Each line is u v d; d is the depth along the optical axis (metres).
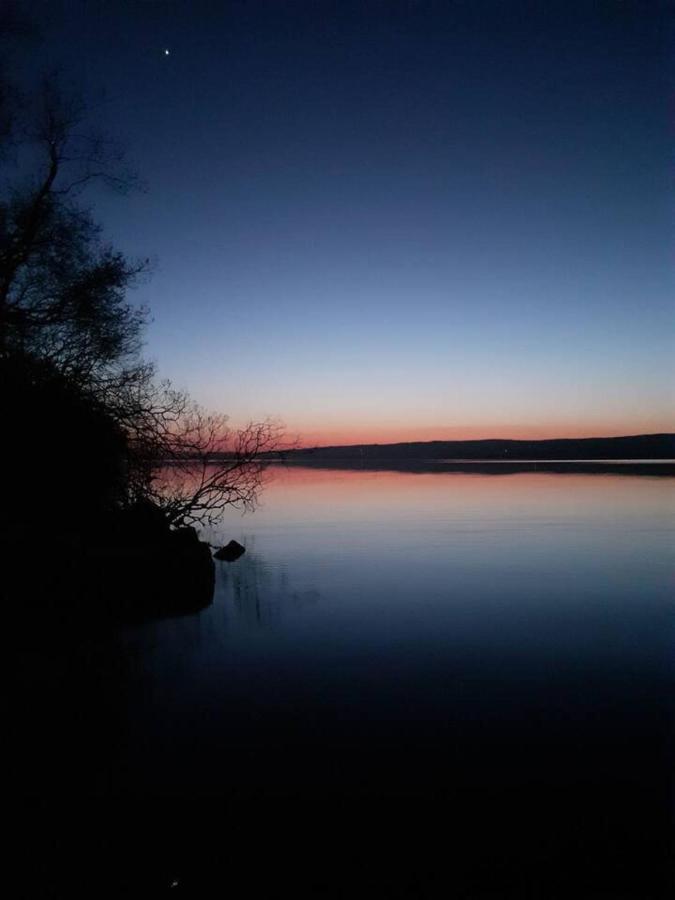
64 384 13.28
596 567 14.89
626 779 5.51
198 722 6.72
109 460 13.95
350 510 26.42
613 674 8.13
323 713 6.91
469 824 4.86
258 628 10.26
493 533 20.02
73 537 12.55
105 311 14.56
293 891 4.14
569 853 4.52
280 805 5.11
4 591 10.59
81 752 5.97
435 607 11.52
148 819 4.94
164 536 13.93
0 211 13.72
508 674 8.13
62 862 4.41
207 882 4.23
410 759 5.88
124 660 8.68
